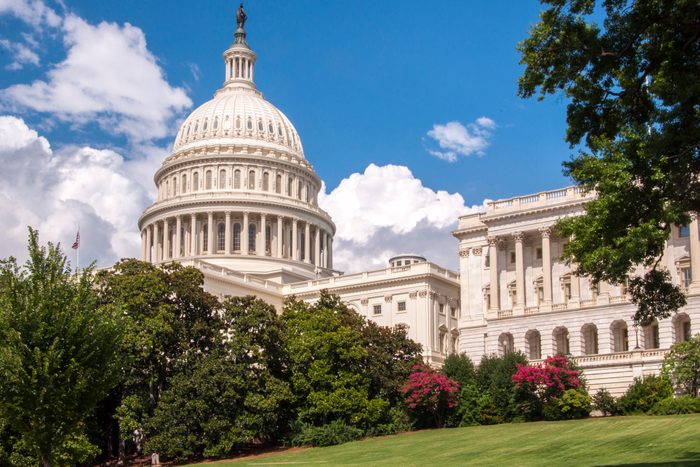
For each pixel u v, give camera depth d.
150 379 80.25
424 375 84.06
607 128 37.81
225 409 79.25
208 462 77.00
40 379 41.06
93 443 78.94
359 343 86.38
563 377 80.69
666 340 87.19
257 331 84.06
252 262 154.75
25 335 41.66
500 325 98.69
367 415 82.62
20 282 42.75
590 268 35.47
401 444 72.19
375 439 79.56
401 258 146.38
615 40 36.84
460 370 86.88
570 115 38.56
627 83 36.62
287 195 168.00
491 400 83.31
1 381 41.06
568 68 37.28
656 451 50.41
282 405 84.00
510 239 101.38
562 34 36.72
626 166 34.78
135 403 78.50
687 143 34.84
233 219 159.88
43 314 41.97
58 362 41.44
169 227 162.00
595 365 87.50
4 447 67.50
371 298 130.25
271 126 175.12
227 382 78.44
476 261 108.00
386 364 89.81
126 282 81.50
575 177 36.78
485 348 104.12
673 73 34.91
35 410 41.38
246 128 171.50
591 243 35.84
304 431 80.94
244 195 160.12
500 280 101.44
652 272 38.88
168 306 81.62
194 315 85.31
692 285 87.25
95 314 44.06
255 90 186.38
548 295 96.31
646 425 63.31
